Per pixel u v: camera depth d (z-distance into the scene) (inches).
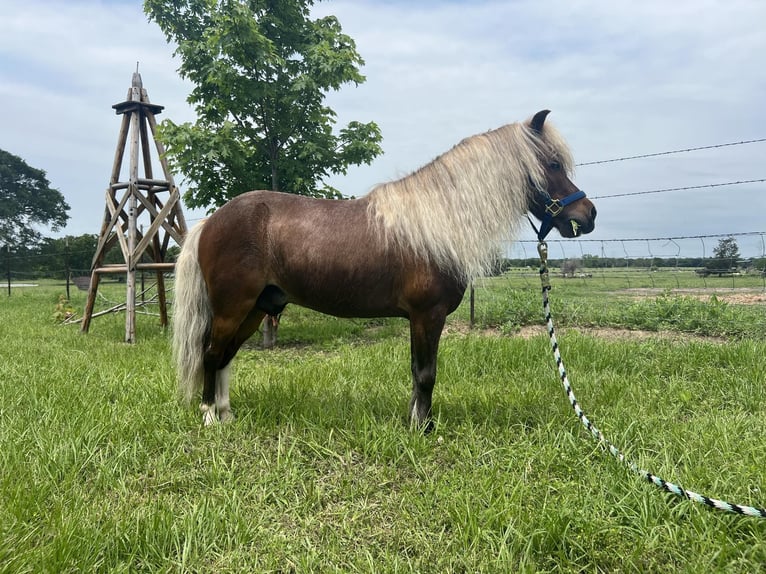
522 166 128.7
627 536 83.2
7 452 105.0
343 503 95.0
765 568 76.0
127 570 72.7
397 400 146.7
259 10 276.8
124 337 281.7
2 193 1924.2
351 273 122.0
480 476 101.9
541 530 80.7
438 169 125.4
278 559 78.1
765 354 189.6
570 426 127.6
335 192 304.3
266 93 265.3
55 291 669.3
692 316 271.9
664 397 148.5
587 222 132.3
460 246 120.2
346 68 274.2
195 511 85.5
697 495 86.2
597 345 210.4
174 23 283.4
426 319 122.3
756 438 115.1
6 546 74.6
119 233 279.0
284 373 181.6
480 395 148.7
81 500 89.7
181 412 134.3
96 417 126.3
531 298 325.7
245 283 126.2
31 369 178.5
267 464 109.5
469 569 74.9
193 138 253.3
